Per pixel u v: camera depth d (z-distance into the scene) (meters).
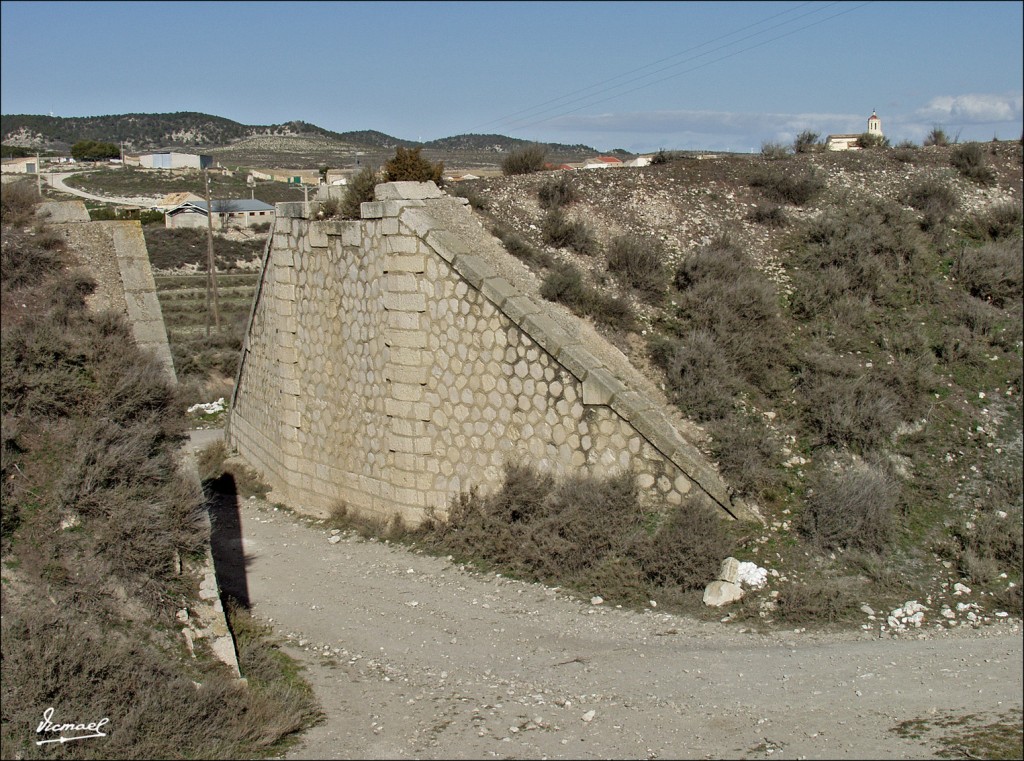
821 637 10.66
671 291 17.36
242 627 11.33
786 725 8.50
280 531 16.47
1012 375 15.80
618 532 12.77
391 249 15.20
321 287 17.06
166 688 8.08
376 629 11.55
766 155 23.73
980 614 11.09
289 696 9.14
